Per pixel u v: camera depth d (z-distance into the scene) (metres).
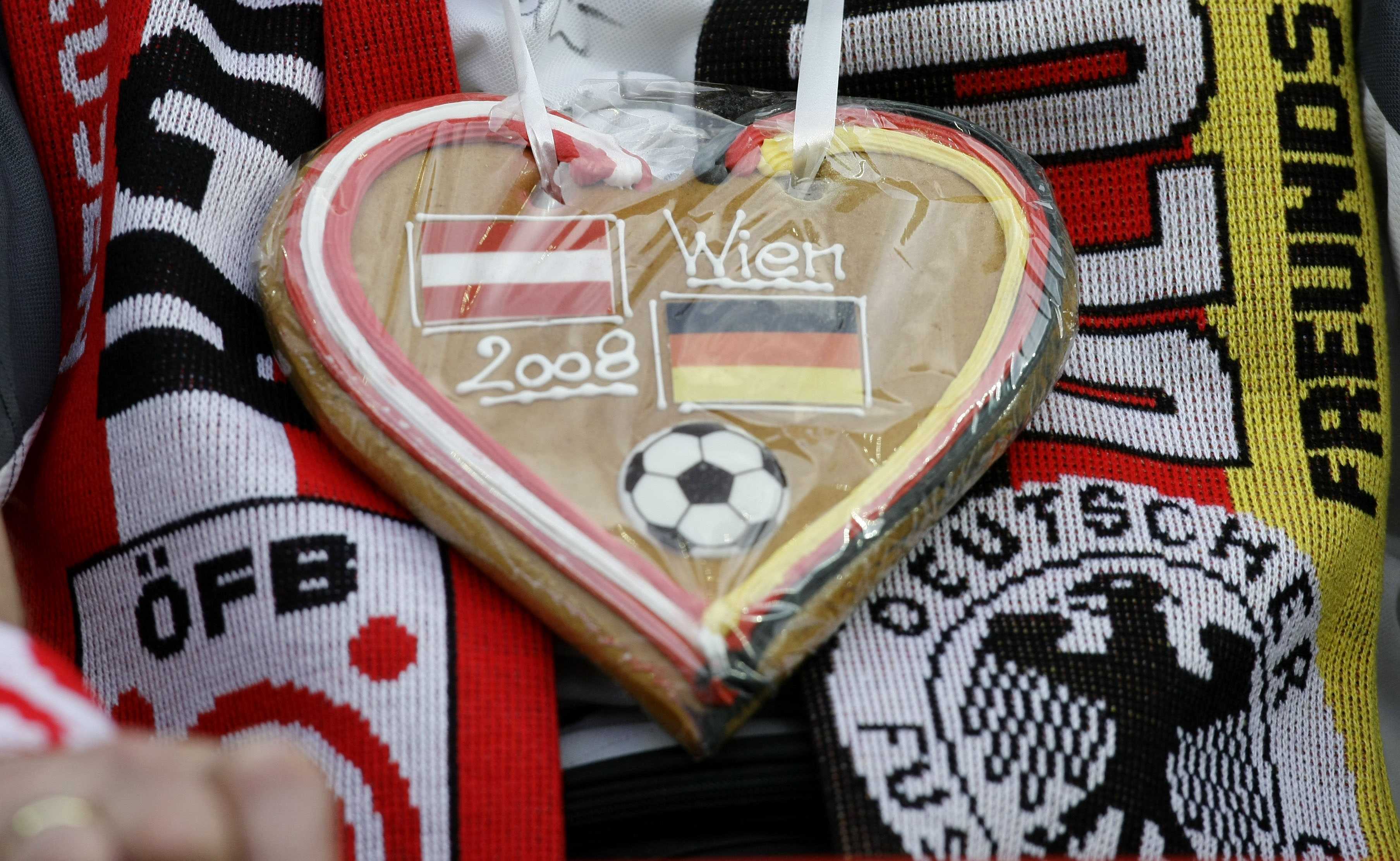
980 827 1.10
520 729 1.11
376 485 1.13
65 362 1.17
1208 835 1.13
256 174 1.18
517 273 1.14
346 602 1.11
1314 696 1.18
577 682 1.13
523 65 1.16
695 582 1.10
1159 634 1.13
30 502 1.17
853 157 1.17
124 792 0.89
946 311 1.14
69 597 1.14
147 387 1.13
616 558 1.10
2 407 1.14
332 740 1.10
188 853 0.86
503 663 1.11
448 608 1.11
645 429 1.12
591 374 1.13
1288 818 1.16
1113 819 1.11
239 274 1.17
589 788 1.11
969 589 1.14
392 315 1.13
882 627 1.13
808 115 1.16
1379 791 1.18
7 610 1.08
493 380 1.13
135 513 1.13
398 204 1.15
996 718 1.11
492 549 1.11
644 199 1.16
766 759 1.11
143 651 1.13
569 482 1.11
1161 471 1.18
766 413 1.13
